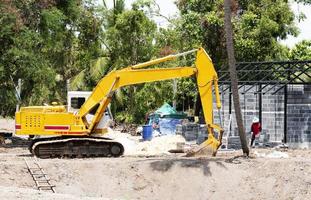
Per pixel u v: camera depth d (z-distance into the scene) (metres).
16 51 38.81
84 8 58.53
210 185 28.11
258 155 32.88
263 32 53.12
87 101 31.88
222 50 53.22
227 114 44.12
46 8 42.97
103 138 31.80
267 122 42.88
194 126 44.22
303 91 41.94
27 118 31.77
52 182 27.58
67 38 55.50
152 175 28.72
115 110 61.47
